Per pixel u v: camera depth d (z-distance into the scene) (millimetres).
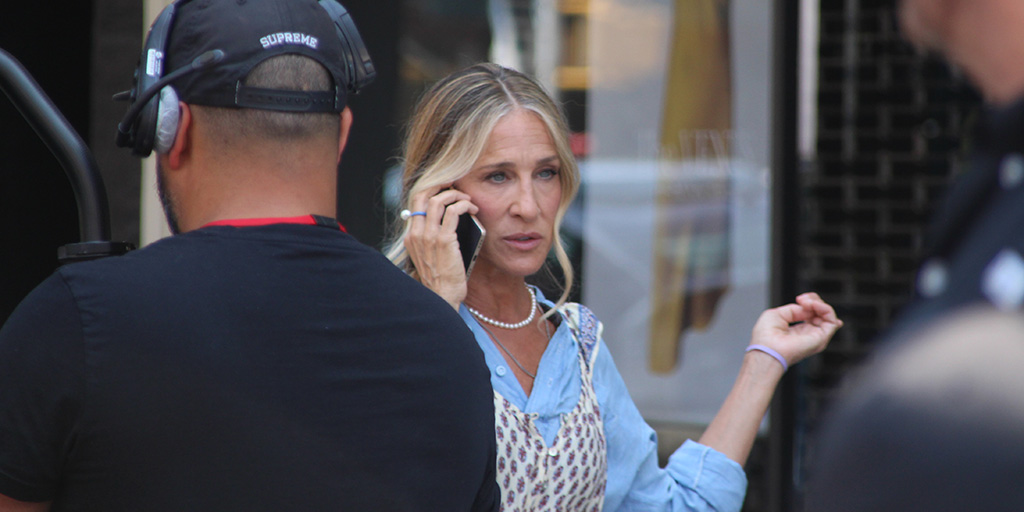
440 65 13141
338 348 3830
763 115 12766
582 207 13086
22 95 4195
